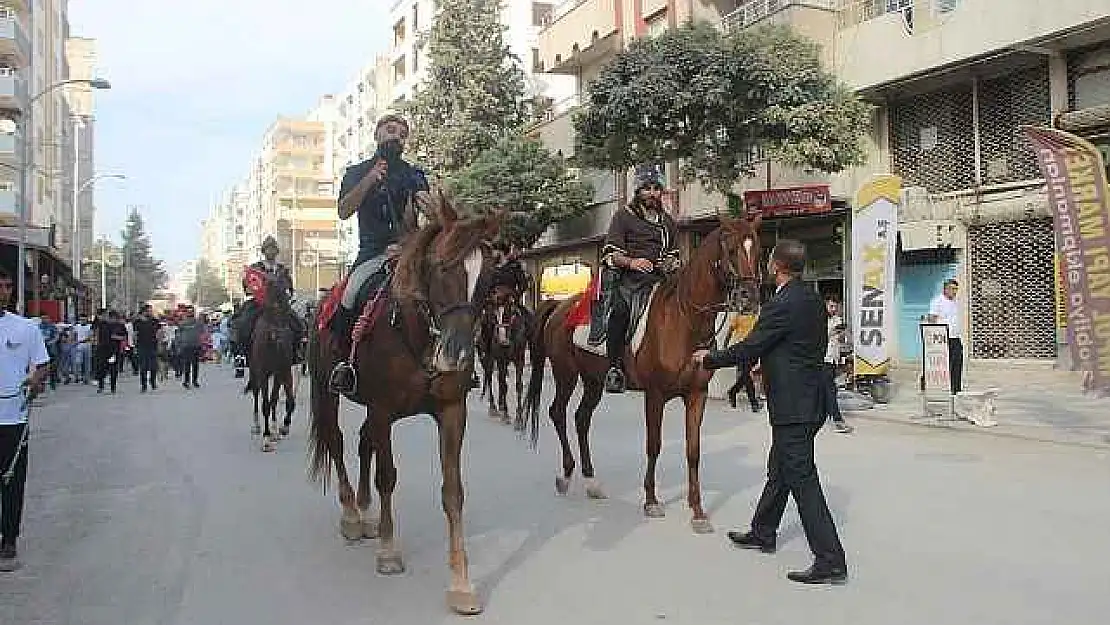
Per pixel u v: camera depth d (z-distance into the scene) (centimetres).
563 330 942
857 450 1177
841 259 2519
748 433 1335
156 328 2459
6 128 4288
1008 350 2169
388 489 662
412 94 6341
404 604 592
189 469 1112
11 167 4128
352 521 757
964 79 2242
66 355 2748
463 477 1016
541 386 1048
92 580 655
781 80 1953
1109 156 1930
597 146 2169
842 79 2391
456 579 586
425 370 603
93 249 8900
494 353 1506
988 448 1188
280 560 699
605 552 712
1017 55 2069
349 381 669
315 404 797
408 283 598
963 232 2250
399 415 653
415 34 6425
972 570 655
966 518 806
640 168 856
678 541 744
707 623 552
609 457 1145
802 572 645
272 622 562
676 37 2031
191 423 1605
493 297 1404
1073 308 1210
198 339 2542
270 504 898
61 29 6369
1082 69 1997
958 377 1514
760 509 713
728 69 1928
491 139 3656
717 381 1808
